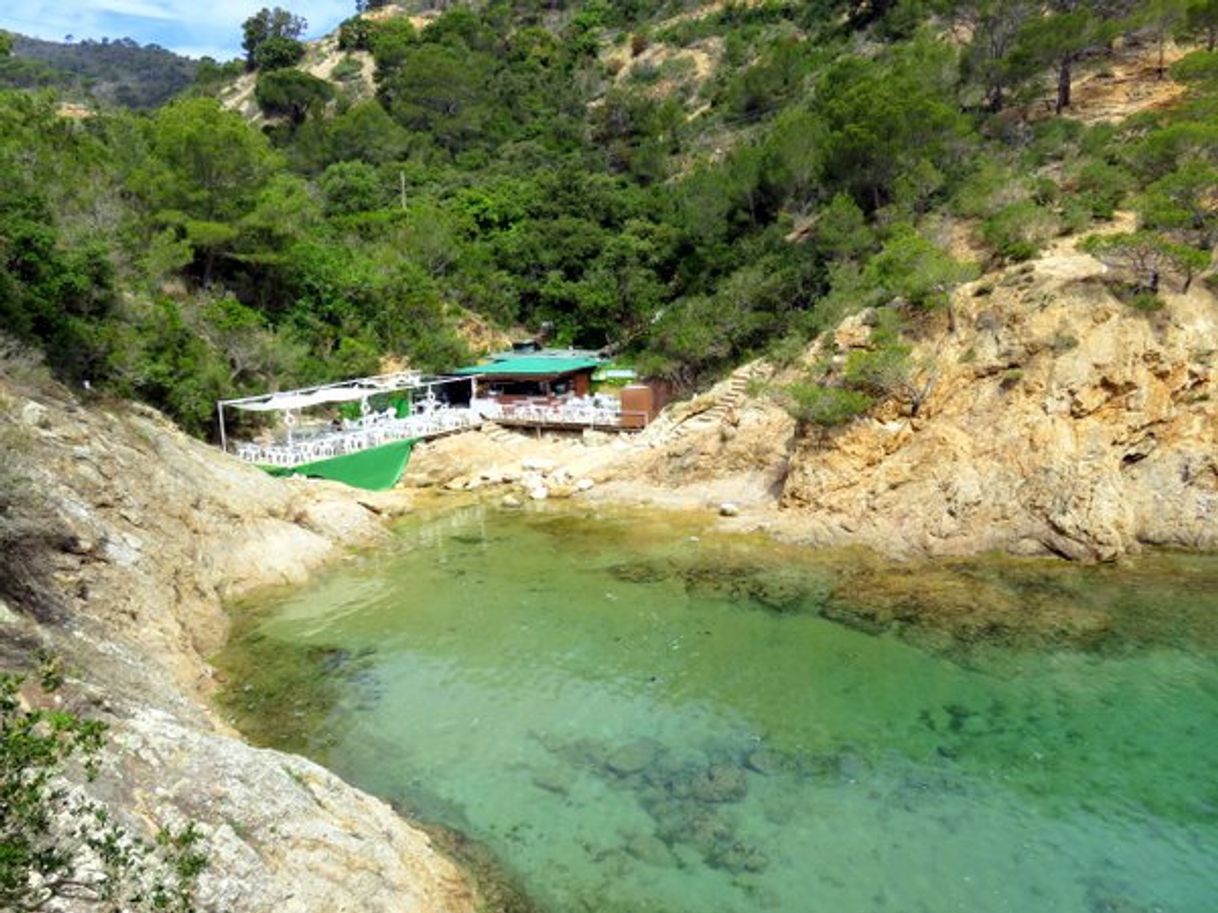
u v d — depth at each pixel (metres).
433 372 54.09
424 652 25.66
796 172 57.75
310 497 37.19
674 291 63.06
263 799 13.66
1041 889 15.80
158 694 18.83
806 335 45.22
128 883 10.54
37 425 26.48
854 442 36.12
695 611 28.53
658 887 15.78
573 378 56.19
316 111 104.50
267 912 11.81
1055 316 34.50
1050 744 20.52
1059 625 26.77
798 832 17.42
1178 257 33.22
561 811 18.00
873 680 23.73
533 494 41.88
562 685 23.64
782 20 99.25
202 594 27.69
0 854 8.44
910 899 15.53
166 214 48.06
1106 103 54.72
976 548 32.81
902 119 50.56
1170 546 32.59
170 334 41.38
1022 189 44.22
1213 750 20.16
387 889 13.69
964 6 67.25
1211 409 33.38
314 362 50.03
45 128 47.69
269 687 23.36
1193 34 52.69
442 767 19.59
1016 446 33.59
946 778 19.28
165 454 32.16
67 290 34.28
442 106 96.88
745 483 40.25
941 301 37.69
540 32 113.06
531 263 69.31
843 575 31.38
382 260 60.28
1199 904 15.40
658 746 20.59
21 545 21.02
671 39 105.81
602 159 83.12
